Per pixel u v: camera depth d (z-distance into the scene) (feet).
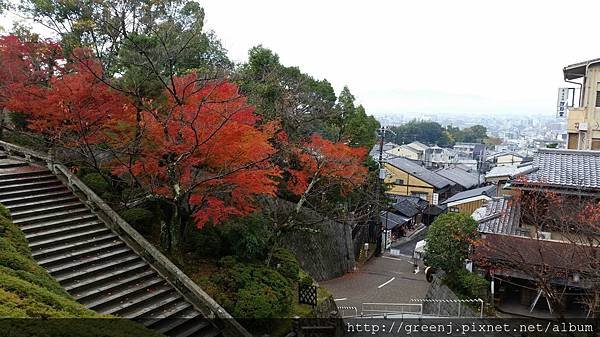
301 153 66.54
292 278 57.36
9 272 31.91
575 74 97.14
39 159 58.18
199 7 63.21
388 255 124.36
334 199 93.20
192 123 42.29
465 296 67.41
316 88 97.96
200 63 72.69
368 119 102.99
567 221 54.70
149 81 48.67
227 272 49.47
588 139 90.38
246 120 48.14
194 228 56.18
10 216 42.93
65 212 49.32
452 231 72.08
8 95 52.44
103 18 48.80
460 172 234.58
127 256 46.57
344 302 76.89
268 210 68.90
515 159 233.55
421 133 400.47
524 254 58.44
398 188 191.31
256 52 90.33
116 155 48.57
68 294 35.14
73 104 47.70
